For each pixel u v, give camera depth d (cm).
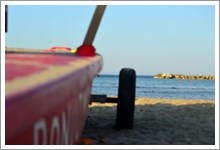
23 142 77
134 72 477
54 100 84
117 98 479
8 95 62
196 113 635
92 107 754
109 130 475
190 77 11112
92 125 514
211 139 425
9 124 59
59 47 376
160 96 3092
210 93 4038
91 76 186
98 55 277
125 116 473
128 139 417
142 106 754
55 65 120
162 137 432
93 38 330
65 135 141
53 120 107
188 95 3438
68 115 145
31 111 66
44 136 95
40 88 73
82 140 387
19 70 94
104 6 333
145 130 473
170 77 11775
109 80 9550
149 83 8788
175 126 505
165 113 638
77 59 180
